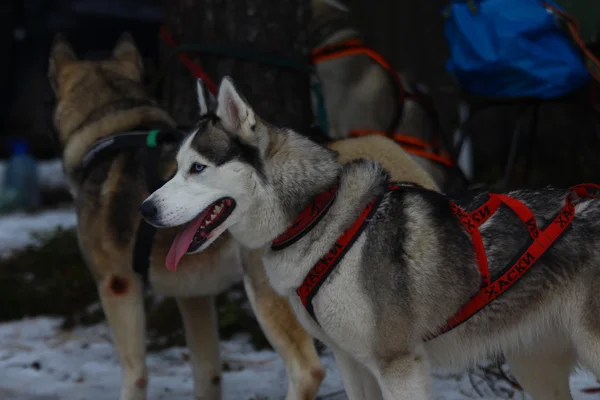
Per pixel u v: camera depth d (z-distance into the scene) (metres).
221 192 3.68
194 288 4.85
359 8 10.41
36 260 8.71
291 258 3.74
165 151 4.86
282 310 4.48
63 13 17.83
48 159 17.81
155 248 4.75
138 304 4.81
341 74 6.36
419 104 6.31
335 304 3.69
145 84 5.62
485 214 3.85
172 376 5.89
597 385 5.04
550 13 5.64
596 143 9.66
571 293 3.78
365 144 4.77
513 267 3.76
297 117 6.06
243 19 5.94
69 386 5.72
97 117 5.17
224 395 5.39
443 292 3.72
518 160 9.76
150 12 17.05
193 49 5.80
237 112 3.65
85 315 7.31
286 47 6.02
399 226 3.73
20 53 18.52
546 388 4.21
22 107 18.53
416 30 10.06
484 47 5.65
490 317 3.84
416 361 3.70
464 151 9.55
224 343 6.51
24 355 6.49
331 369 5.70
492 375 5.31
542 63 5.59
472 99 6.70
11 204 13.39
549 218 3.82
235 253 4.69
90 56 6.18
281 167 3.70
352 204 3.72
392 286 3.66
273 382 5.62
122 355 4.76
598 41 6.15
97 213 4.84
